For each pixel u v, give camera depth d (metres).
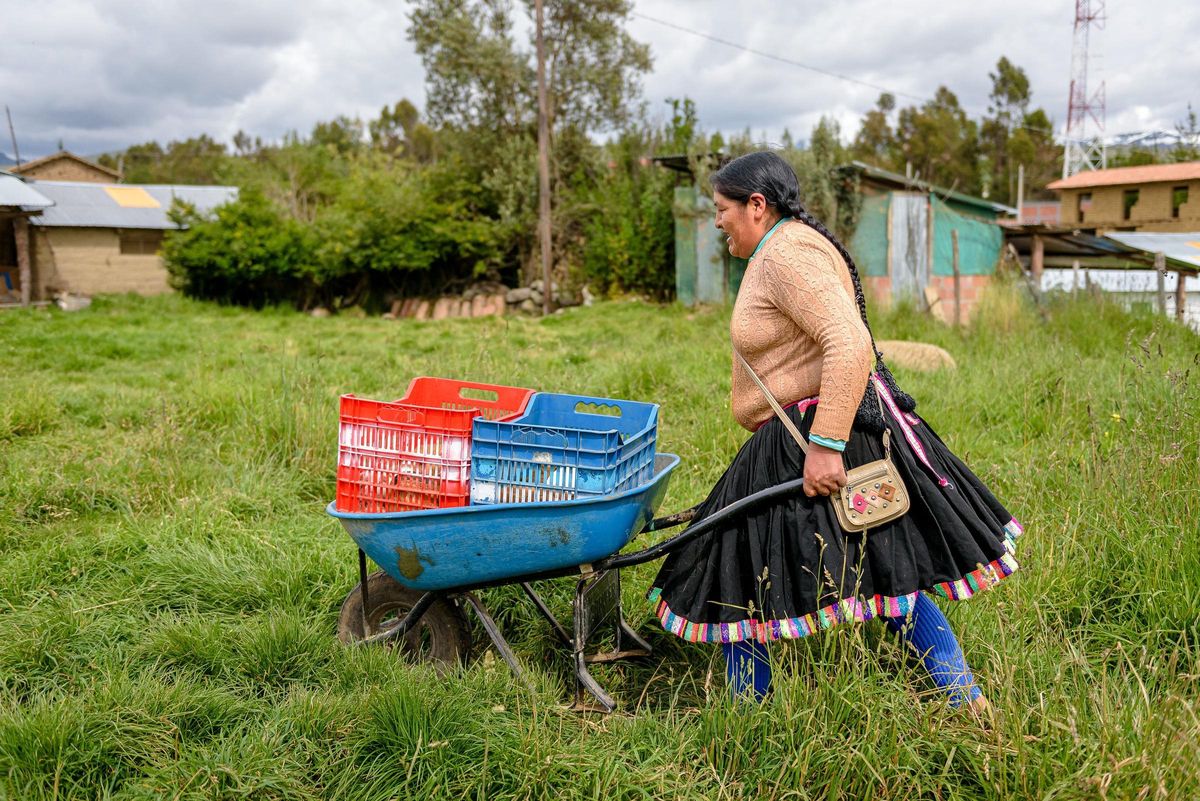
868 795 2.61
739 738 2.80
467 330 18.17
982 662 3.27
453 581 3.26
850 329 2.68
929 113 65.69
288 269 23.61
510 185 22.31
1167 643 3.44
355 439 3.31
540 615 3.97
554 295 22.20
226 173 34.94
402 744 2.87
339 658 3.39
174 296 25.02
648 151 22.38
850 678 2.86
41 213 22.75
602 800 2.70
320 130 59.28
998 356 9.89
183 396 8.16
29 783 2.62
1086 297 13.45
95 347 13.73
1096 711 2.73
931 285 17.62
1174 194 36.56
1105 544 3.97
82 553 4.59
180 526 4.90
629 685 3.58
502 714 3.04
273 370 9.72
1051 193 62.62
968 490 2.94
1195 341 10.60
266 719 3.07
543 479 3.15
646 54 23.34
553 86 23.02
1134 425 4.96
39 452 6.58
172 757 2.84
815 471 2.74
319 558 4.44
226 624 3.89
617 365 9.52
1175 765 2.46
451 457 3.20
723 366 9.54
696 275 18.42
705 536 3.01
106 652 3.57
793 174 2.97
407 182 23.88
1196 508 3.98
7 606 4.08
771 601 2.83
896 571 2.78
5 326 17.64
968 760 2.71
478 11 23.31
